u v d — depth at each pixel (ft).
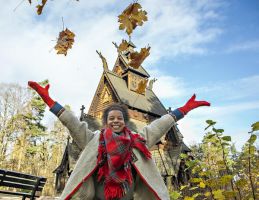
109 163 6.28
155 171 6.82
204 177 10.21
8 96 126.93
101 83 79.61
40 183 20.94
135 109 73.00
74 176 6.39
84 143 6.99
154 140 7.41
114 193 6.13
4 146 124.06
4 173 18.78
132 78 81.25
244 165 9.87
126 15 8.00
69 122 6.84
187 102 7.82
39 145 157.17
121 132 7.10
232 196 8.41
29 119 140.87
